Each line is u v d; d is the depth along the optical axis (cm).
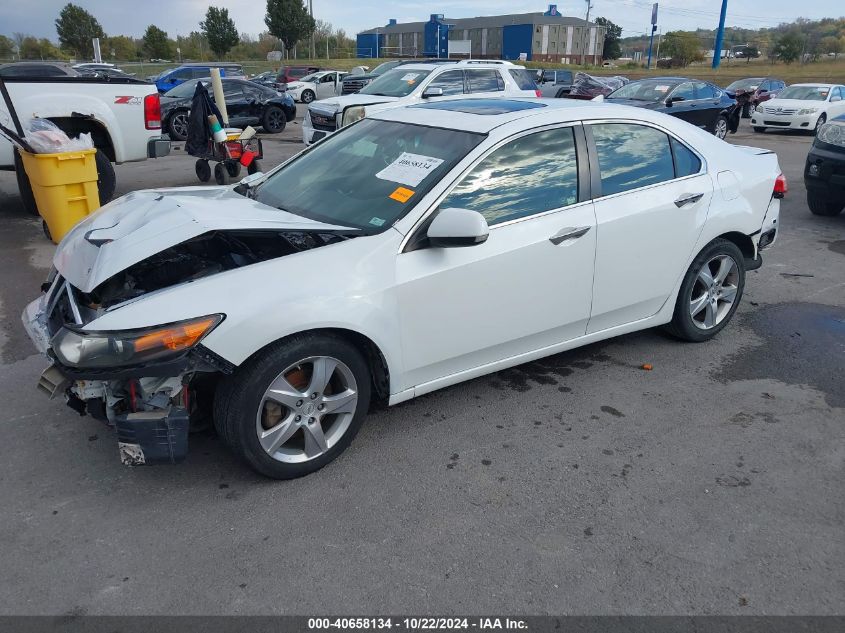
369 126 432
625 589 262
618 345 483
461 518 300
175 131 1617
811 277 645
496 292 357
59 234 686
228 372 286
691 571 271
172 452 291
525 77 1370
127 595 256
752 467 341
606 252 395
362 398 335
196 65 3148
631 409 395
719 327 486
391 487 321
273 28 6181
